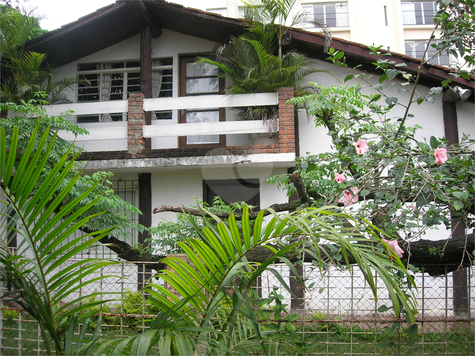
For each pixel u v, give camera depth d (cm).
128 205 569
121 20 778
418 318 317
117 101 723
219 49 734
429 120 710
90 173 741
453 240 326
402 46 1688
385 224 292
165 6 731
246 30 756
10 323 378
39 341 347
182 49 835
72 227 180
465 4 311
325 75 755
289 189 486
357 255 172
